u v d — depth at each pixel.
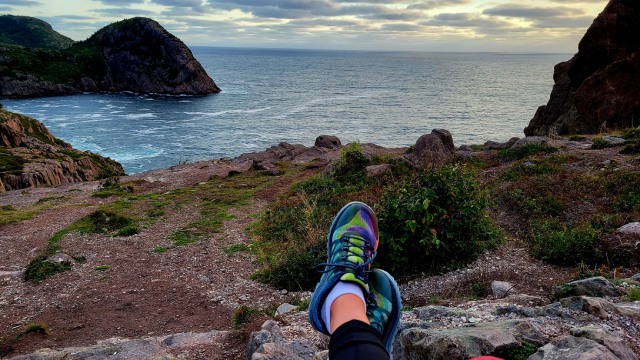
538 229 9.65
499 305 5.03
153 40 153.00
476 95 155.62
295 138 78.44
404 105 126.06
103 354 5.27
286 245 12.38
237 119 98.81
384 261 8.84
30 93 133.88
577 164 13.74
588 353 2.66
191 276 11.33
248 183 24.05
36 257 13.00
